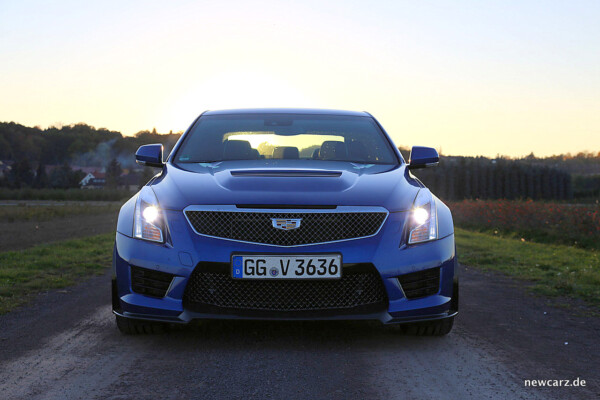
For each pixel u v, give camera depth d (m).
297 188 3.29
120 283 3.29
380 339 3.44
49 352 3.11
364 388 2.51
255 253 3.10
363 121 4.70
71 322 3.96
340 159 4.11
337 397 2.39
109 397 2.37
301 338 3.42
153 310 3.18
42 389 2.47
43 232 18.67
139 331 3.49
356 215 3.19
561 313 4.56
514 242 13.98
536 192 128.50
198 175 3.59
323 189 3.30
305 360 2.95
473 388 2.54
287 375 2.69
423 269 3.22
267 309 3.11
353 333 3.57
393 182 3.53
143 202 3.39
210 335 3.48
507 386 2.58
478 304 4.94
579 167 165.00
